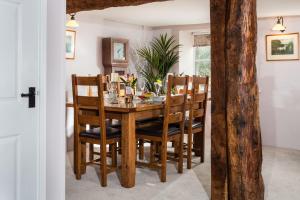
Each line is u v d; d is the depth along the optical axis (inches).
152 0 151.1
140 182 145.6
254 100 102.3
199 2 180.1
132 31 255.4
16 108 85.3
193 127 169.3
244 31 100.4
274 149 214.7
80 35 218.8
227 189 113.1
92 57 227.8
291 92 217.0
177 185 141.6
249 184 102.7
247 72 101.0
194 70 273.4
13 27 84.0
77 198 125.1
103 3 156.8
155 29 269.9
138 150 205.9
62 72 98.1
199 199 125.3
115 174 157.6
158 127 158.6
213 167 117.9
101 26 232.2
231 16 102.1
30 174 89.7
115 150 157.6
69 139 212.7
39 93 90.5
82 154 153.0
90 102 140.3
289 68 216.8
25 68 87.1
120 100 172.6
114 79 187.9
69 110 211.8
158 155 174.6
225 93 109.7
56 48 96.3
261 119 227.9
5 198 84.1
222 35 112.7
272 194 130.8
